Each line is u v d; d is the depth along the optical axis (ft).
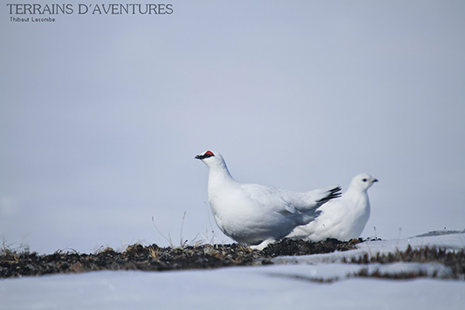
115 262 51.01
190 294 35.53
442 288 34.30
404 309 31.14
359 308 31.50
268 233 61.52
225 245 61.36
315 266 42.11
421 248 47.14
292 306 32.35
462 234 60.75
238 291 35.68
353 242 61.98
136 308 33.22
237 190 60.70
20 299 36.52
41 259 54.80
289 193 62.85
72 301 35.32
